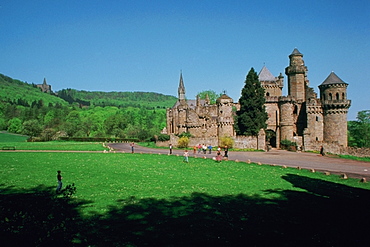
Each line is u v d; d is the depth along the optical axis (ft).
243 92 296.92
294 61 326.85
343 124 288.51
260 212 73.46
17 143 315.99
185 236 57.41
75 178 111.04
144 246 52.70
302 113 313.53
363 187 105.19
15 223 37.32
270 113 323.78
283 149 273.13
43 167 137.08
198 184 103.09
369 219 69.87
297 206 79.61
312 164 163.32
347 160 184.75
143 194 87.25
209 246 53.67
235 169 136.36
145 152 220.23
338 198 88.94
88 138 398.01
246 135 286.87
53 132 433.48
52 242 36.60
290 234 60.39
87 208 72.69
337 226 65.31
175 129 385.91
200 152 225.15
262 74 365.20
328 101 290.56
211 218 67.72
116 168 136.05
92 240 54.29
